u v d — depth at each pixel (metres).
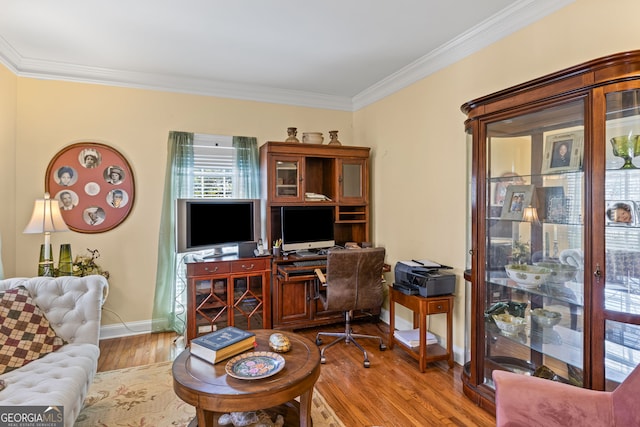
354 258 2.86
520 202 2.08
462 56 2.79
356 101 4.27
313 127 4.19
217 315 3.22
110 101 3.37
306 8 2.31
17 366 1.80
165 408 2.18
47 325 2.04
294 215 3.70
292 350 1.93
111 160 3.37
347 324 3.20
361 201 3.99
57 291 2.19
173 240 3.51
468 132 2.40
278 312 3.43
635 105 1.57
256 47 2.89
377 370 2.70
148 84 3.47
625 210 1.59
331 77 3.59
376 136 3.97
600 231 1.60
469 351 2.46
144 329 3.49
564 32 2.07
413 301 2.75
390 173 3.73
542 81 1.80
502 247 2.19
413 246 3.39
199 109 3.67
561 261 1.86
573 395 1.32
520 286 2.11
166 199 3.49
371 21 2.48
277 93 3.96
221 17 2.41
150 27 2.54
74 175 3.26
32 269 3.16
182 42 2.79
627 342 1.59
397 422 2.05
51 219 2.75
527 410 1.34
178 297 3.51
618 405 1.26
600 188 1.60
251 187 3.82
